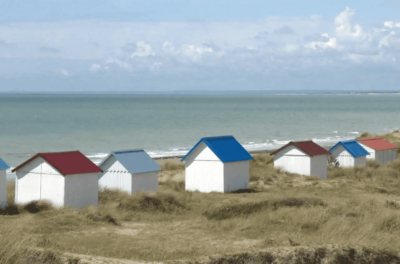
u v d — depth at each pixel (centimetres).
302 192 3084
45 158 2516
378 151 4678
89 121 12488
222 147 3388
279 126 11512
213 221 2223
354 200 2633
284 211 2255
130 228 2061
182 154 6216
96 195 2622
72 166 2547
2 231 1612
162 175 4134
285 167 4059
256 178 3772
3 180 2466
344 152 4469
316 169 3962
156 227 2089
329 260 1358
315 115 16375
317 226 1977
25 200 2594
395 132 7831
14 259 1217
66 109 19150
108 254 1495
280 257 1352
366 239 1600
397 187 3459
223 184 3262
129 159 3027
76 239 1781
